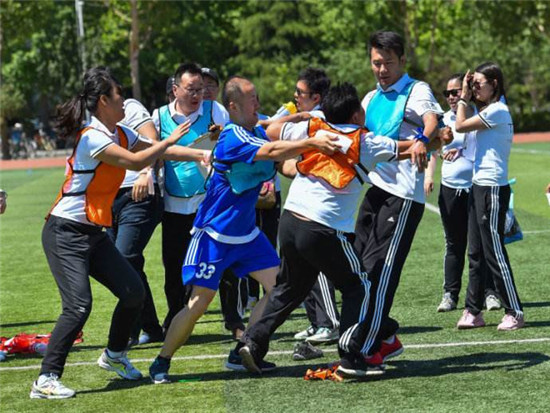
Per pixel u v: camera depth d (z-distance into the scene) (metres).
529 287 12.59
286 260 8.38
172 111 10.47
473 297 10.30
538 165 35.69
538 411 7.13
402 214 8.55
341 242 8.12
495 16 63.97
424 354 9.19
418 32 73.69
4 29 68.19
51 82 77.38
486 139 10.08
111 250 8.40
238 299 10.37
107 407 7.81
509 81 74.75
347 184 8.06
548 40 69.25
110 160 8.02
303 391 8.03
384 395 7.78
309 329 10.30
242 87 8.28
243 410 7.52
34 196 32.72
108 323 11.60
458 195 11.19
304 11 82.12
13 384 8.77
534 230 18.09
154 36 81.31
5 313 12.66
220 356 9.56
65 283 8.18
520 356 8.88
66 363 9.53
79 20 69.56
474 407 7.31
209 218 8.45
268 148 7.99
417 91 8.70
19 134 68.38
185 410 7.60
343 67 71.25
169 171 10.50
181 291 10.66
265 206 11.20
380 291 8.45
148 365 9.31
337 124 8.15
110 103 8.20
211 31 83.88
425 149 7.95
